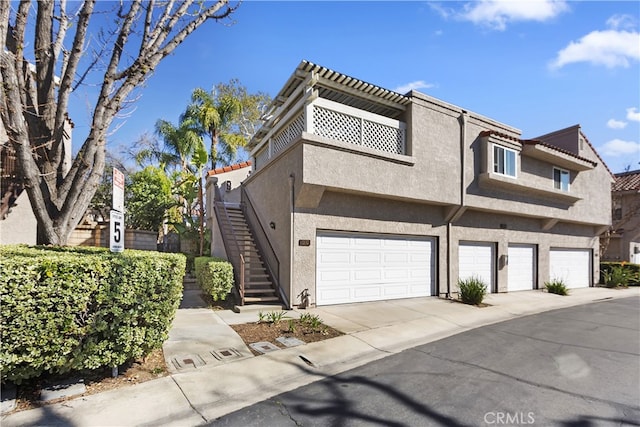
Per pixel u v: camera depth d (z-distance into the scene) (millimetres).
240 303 8648
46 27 6082
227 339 5957
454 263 11734
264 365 4867
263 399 3891
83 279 3586
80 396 3676
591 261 18109
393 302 10133
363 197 9906
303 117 8945
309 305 8828
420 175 10430
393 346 6121
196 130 22156
